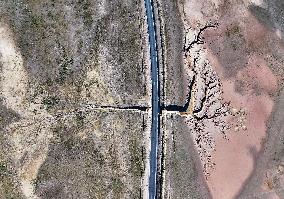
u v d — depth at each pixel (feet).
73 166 272.92
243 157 301.22
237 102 302.86
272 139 305.53
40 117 267.59
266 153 304.09
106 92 279.90
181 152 292.40
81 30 276.00
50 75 269.85
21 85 264.93
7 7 264.11
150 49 292.20
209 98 299.79
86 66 276.00
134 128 284.82
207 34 302.66
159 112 289.53
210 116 299.38
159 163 287.07
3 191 263.29
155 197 285.64
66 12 273.33
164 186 286.25
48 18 270.46
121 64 284.20
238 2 306.96
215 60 302.25
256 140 303.48
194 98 297.74
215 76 301.63
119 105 282.56
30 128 266.16
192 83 298.56
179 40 298.35
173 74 295.28
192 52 299.58
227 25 305.32
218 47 303.07
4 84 262.26
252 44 307.17
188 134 295.28
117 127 281.13
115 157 280.31
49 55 270.05
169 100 292.61
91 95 276.82
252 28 307.78
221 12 305.32
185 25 300.20
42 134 267.80
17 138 264.11
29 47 266.36
